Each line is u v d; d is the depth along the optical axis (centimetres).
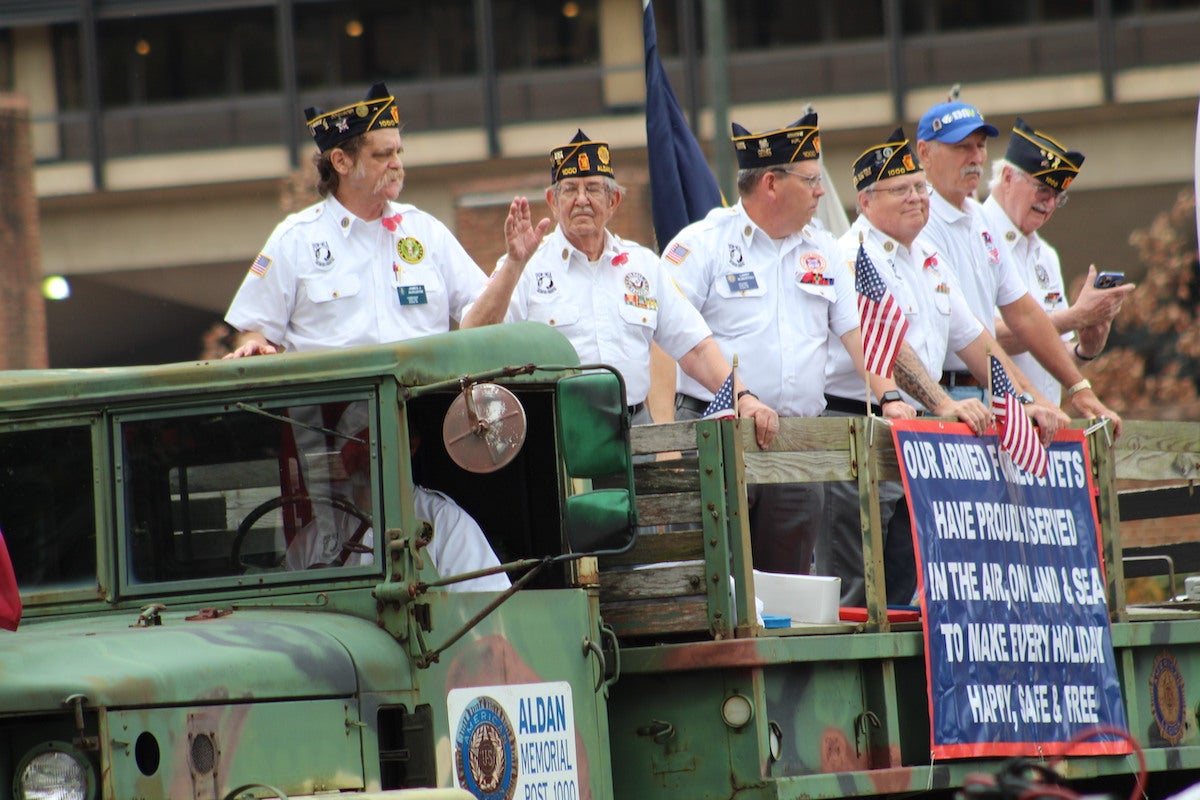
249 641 1040
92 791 947
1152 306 4841
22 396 1176
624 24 5653
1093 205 5381
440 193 5616
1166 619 1723
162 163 5628
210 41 5841
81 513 1163
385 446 1112
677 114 2191
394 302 1530
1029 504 1571
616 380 1110
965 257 1933
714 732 1313
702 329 1644
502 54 5731
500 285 1416
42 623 1143
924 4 5616
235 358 1173
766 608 1455
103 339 5822
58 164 5666
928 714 1455
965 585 1477
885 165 1786
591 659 1251
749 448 1370
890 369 1579
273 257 1509
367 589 1109
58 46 5819
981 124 1905
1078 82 5381
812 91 5616
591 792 1224
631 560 1360
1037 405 1616
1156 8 5425
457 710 1120
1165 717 1706
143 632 1046
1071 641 1573
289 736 1030
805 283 1717
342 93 5831
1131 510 2059
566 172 1606
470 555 1234
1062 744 1534
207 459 1147
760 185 1703
